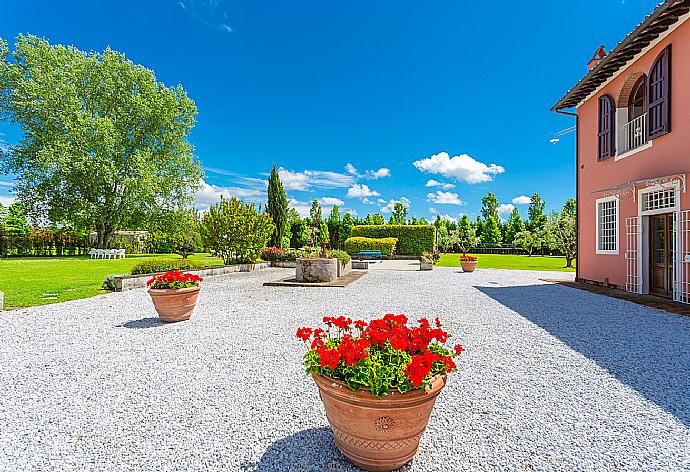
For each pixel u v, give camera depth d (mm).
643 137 8617
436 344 2305
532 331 5062
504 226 41969
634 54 8117
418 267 18625
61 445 2227
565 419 2564
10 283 10211
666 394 2977
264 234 16156
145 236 30062
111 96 22938
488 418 2582
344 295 8672
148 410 2695
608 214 9562
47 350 4188
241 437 2328
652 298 7668
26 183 22344
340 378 1979
